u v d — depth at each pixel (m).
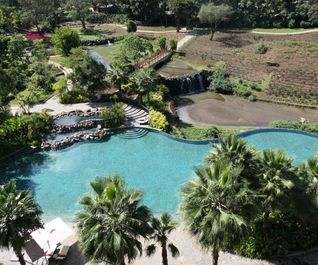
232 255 27.02
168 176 38.03
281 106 57.84
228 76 67.31
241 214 19.33
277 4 94.31
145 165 39.97
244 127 50.84
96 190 19.95
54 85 56.75
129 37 69.75
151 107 50.59
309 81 62.84
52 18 97.81
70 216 32.25
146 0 101.44
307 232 27.88
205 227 19.05
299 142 44.62
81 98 52.81
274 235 27.36
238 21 96.38
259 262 26.48
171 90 63.50
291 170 24.95
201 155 41.69
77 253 27.27
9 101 52.09
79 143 44.12
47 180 37.62
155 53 73.19
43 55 66.81
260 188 24.56
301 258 26.73
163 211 32.91
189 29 95.31
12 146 41.75
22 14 92.31
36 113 47.91
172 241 28.34
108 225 18.45
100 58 74.88
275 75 65.94
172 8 88.75
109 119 46.12
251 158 25.17
